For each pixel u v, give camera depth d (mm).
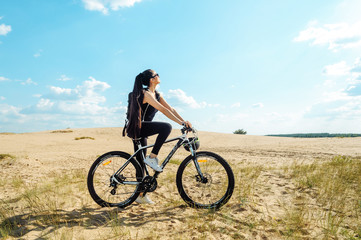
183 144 3367
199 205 3252
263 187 4273
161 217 2959
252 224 2695
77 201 3547
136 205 3430
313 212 3092
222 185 3803
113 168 3508
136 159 3467
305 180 4602
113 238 2385
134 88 3295
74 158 10586
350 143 15391
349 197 3602
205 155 3291
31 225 2645
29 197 3602
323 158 9219
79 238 2365
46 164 8578
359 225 2664
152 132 3334
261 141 28219
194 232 2531
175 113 3611
